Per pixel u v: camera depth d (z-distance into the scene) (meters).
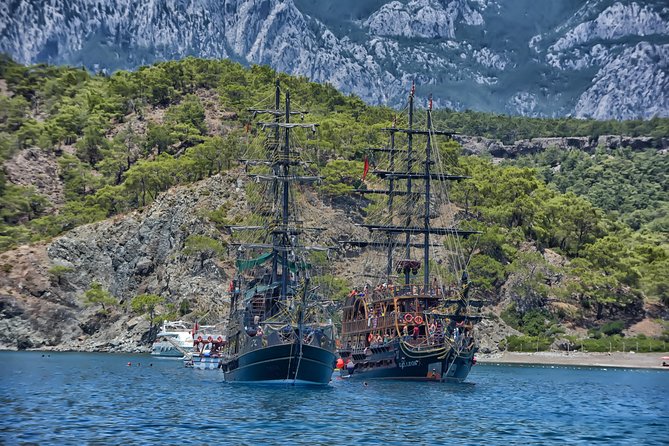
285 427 145.38
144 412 163.12
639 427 159.25
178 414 160.25
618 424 163.00
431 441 135.75
